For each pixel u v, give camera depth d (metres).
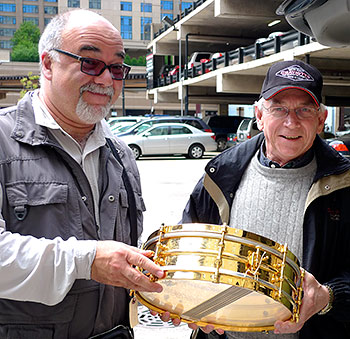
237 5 19.86
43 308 1.61
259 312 1.51
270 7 20.16
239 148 2.12
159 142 17.92
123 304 1.84
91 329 1.71
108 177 1.82
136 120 24.23
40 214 1.61
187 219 2.18
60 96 1.69
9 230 1.58
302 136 1.88
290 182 1.96
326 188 1.82
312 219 1.84
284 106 1.89
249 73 18.02
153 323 3.60
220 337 2.03
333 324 1.84
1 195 1.57
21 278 1.48
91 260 1.45
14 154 1.62
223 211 2.09
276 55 14.26
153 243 1.44
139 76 45.81
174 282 1.39
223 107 28.03
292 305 1.38
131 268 1.39
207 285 1.36
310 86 1.86
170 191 9.73
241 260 1.29
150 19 72.12
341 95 19.23
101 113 1.72
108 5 70.12
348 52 12.50
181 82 24.72
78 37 1.64
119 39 1.72
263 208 1.98
